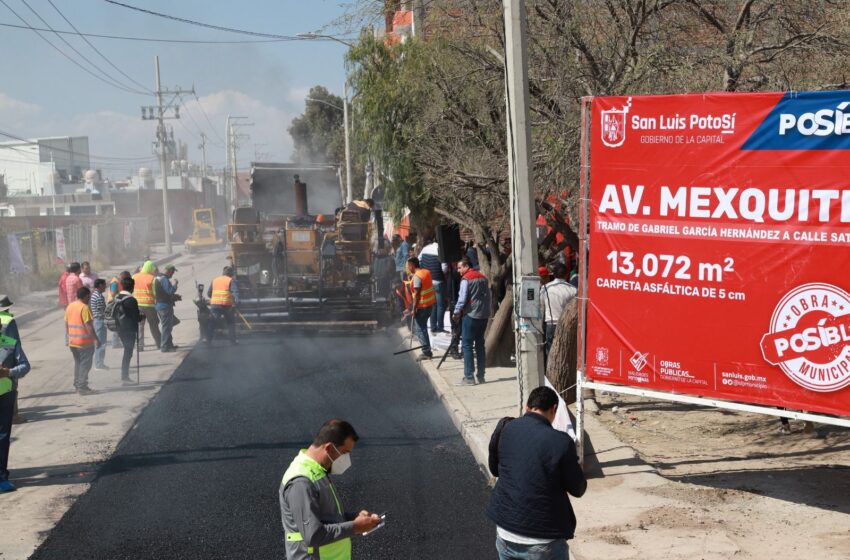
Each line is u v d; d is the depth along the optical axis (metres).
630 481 8.11
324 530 4.54
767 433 9.82
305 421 11.58
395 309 21.31
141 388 14.05
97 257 45.75
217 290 18.44
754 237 7.42
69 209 79.81
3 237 31.47
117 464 9.76
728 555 6.28
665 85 11.39
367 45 17.28
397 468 9.35
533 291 8.81
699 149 7.63
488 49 12.35
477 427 10.42
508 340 14.76
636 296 8.06
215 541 7.36
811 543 6.46
